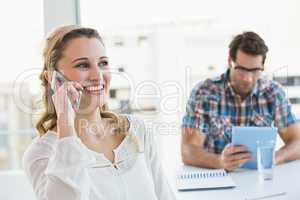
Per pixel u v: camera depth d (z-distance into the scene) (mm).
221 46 2426
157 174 1289
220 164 1780
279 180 1567
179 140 1943
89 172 1086
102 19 2053
